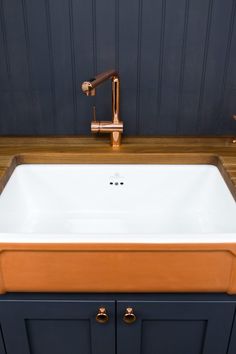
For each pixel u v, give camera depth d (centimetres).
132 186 109
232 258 71
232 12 100
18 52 105
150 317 80
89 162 105
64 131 117
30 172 107
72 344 86
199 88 110
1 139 114
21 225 101
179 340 85
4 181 93
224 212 94
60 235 70
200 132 117
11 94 110
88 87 80
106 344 84
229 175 92
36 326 82
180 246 69
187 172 107
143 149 108
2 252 70
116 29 102
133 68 108
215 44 104
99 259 71
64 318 80
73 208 111
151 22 101
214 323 80
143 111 114
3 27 101
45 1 99
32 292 78
